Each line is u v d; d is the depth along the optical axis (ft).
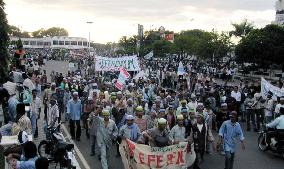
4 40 80.23
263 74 185.98
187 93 69.46
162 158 36.55
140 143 37.99
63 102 65.36
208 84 85.81
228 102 69.92
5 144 31.73
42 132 58.18
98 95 62.69
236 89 73.61
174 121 49.19
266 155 51.78
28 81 60.34
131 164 37.09
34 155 26.12
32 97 53.78
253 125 67.77
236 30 237.25
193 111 43.68
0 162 36.35
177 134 40.24
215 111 64.18
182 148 36.99
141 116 45.11
